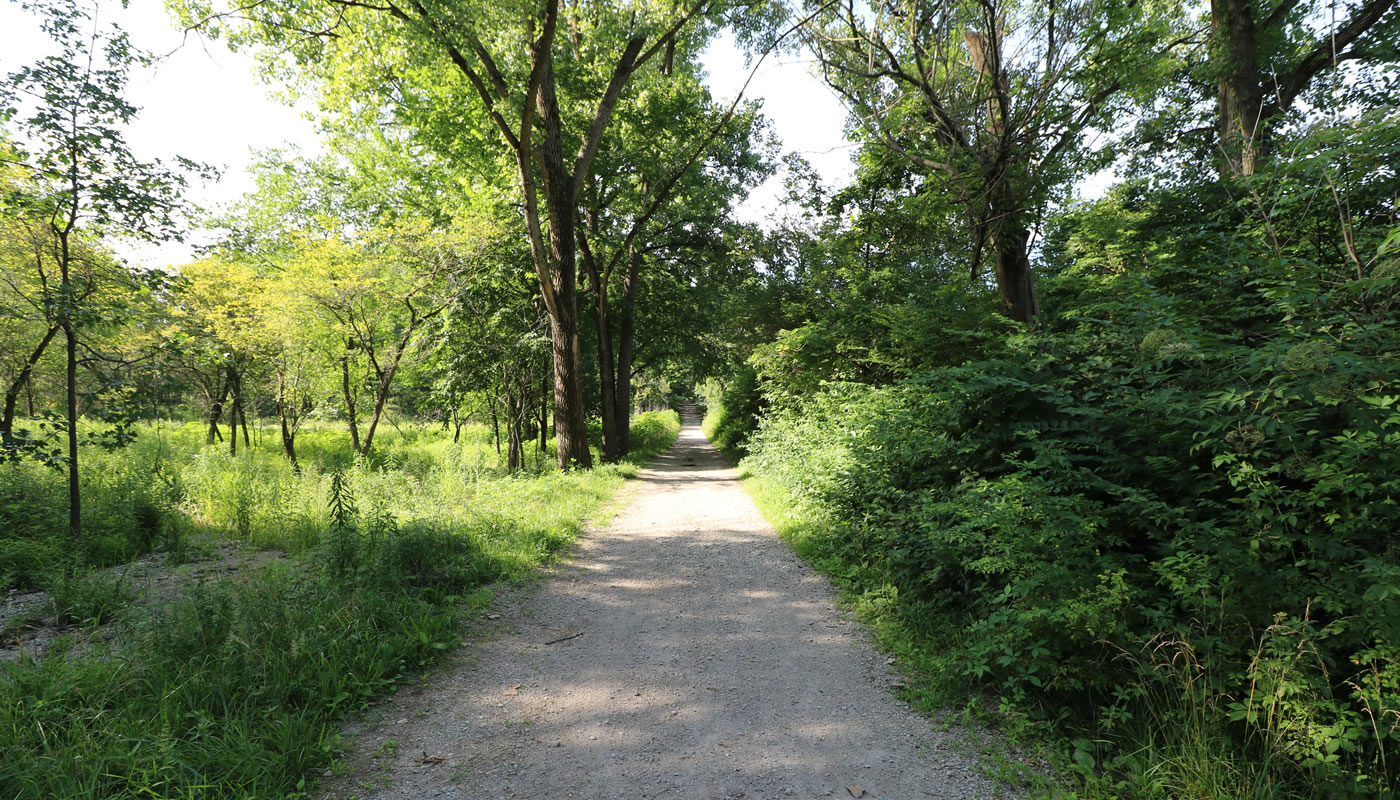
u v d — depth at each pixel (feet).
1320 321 13.08
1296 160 15.30
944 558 16.47
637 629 17.65
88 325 24.48
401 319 56.59
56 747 9.95
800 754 11.30
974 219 34.14
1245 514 11.56
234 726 10.80
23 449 22.24
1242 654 10.80
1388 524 10.17
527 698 13.48
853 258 60.49
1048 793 9.97
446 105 51.70
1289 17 33.78
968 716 12.32
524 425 72.18
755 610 19.21
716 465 73.67
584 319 75.31
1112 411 15.79
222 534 27.43
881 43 36.55
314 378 56.49
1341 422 11.63
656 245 77.20
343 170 75.10
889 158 43.19
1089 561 12.93
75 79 22.72
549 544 26.48
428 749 11.42
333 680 12.79
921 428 22.68
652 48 47.24
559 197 50.85
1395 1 29.19
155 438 50.75
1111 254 26.43
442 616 17.06
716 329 89.30
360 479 37.22
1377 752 9.28
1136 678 11.53
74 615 16.80
